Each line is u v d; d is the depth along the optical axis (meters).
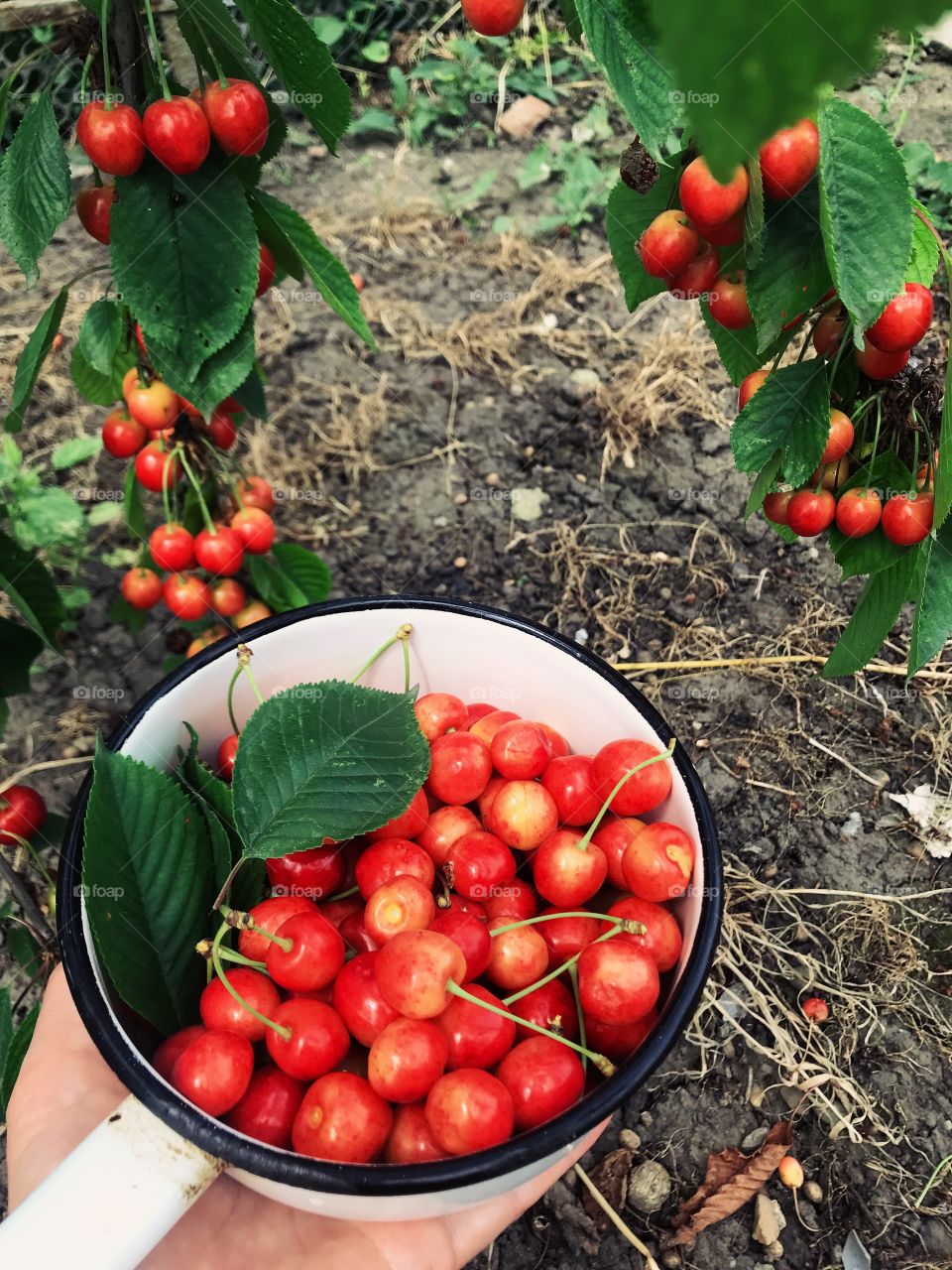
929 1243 0.45
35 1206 0.20
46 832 0.48
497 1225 0.30
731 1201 0.46
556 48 0.98
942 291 0.72
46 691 0.62
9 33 0.71
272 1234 0.28
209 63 0.31
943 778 0.59
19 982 0.52
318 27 0.96
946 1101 0.49
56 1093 0.30
